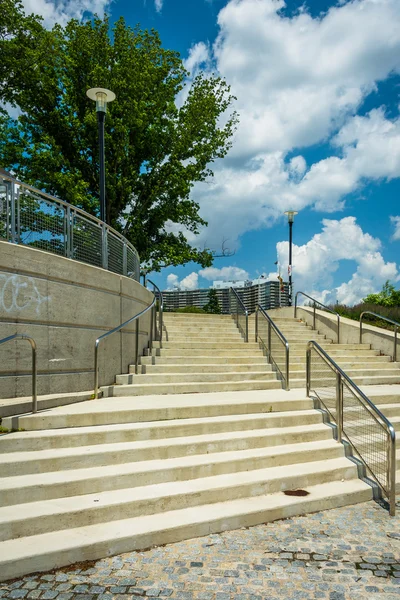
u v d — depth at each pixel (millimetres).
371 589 3518
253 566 3859
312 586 3551
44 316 6508
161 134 21531
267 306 23531
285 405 7250
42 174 18672
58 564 3779
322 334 14680
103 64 19656
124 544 4062
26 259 6230
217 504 4914
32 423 5559
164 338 11375
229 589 3496
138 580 3613
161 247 21891
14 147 19688
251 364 9688
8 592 3430
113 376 8305
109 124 18969
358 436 6438
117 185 19641
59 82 20422
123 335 8836
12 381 5965
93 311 7629
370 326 13438
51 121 20281
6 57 18906
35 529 4066
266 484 5281
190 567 3830
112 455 5207
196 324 12867
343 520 4906
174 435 5980
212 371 9312
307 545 4277
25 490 4422
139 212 21453
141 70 20062
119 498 4562
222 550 4148
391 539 4430
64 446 5328
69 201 18297
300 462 6004
